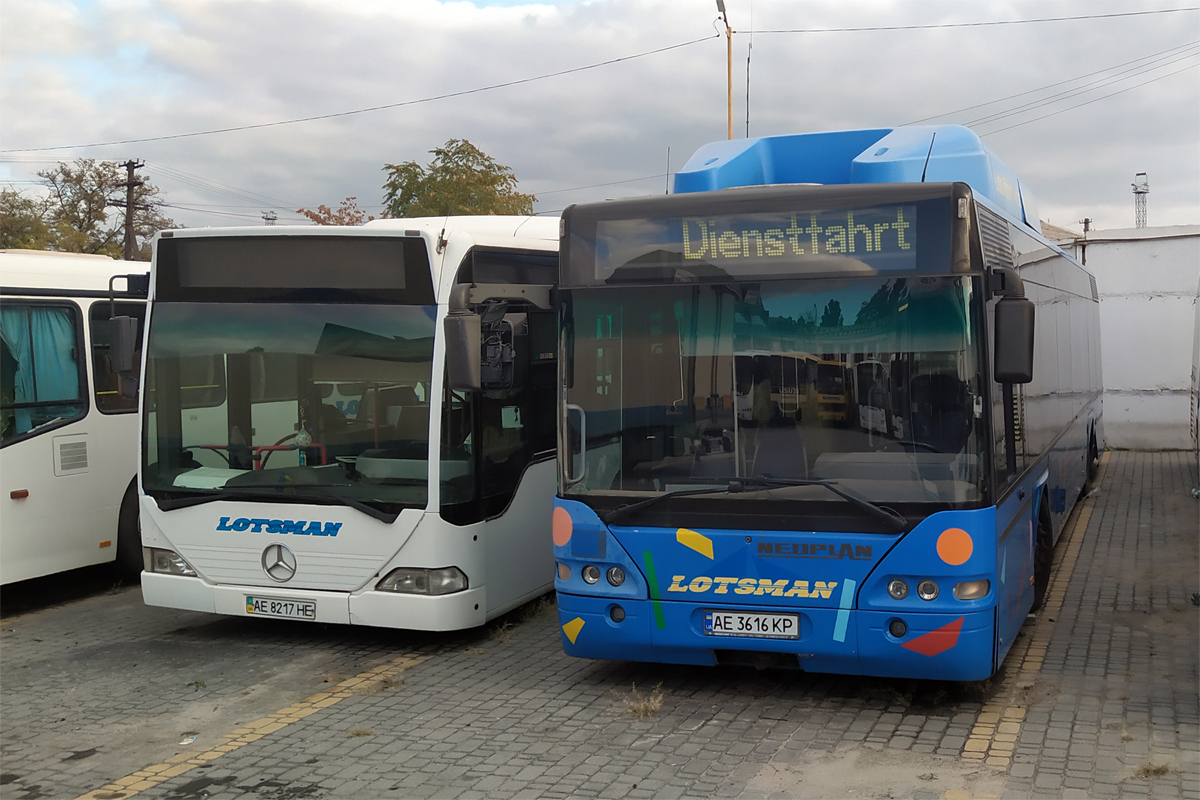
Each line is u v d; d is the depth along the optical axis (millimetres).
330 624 8875
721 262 6312
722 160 7980
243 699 6996
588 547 6488
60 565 9773
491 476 8086
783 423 6152
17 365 9453
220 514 8047
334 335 7840
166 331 8266
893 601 5922
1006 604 6359
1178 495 14727
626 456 6441
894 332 6012
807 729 6098
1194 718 6098
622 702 6691
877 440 5996
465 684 7176
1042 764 5449
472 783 5438
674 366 6375
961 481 5867
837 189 6172
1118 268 19719
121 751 6086
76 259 10219
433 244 7633
